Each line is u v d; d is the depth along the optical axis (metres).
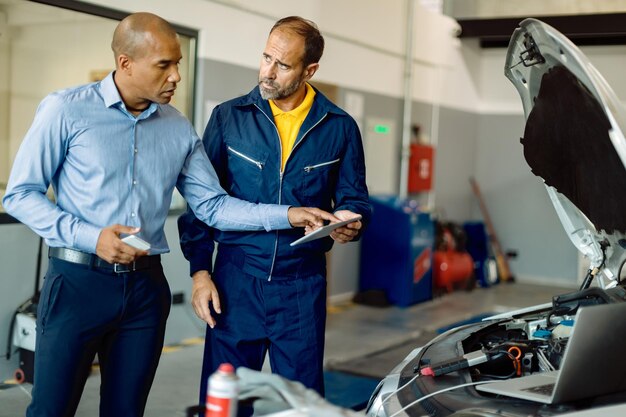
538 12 7.93
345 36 7.12
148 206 2.30
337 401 4.33
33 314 4.32
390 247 7.53
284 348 2.59
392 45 7.93
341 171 2.70
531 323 2.51
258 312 2.58
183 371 4.76
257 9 5.95
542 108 2.40
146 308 2.31
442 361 2.12
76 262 2.19
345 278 7.54
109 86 2.23
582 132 2.22
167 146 2.35
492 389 1.83
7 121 4.51
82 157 2.21
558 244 9.63
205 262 2.65
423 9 8.45
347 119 2.68
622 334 1.79
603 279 2.55
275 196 2.60
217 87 5.66
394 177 8.22
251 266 2.58
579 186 2.42
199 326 5.60
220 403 1.51
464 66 9.52
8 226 4.35
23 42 4.52
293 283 2.60
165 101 2.25
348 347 5.69
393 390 2.04
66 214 2.16
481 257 9.18
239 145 2.60
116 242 2.08
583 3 7.65
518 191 9.84
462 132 9.60
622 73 8.81
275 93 2.47
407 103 8.23
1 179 4.49
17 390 4.23
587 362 1.74
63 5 4.61
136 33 2.15
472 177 10.01
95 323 2.22
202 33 5.50
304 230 2.59
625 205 2.21
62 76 4.76
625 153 1.90
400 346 5.93
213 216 2.49
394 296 7.52
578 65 2.01
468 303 7.92
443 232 8.36
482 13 8.30
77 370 2.24
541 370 2.11
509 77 2.59
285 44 2.41
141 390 2.36
